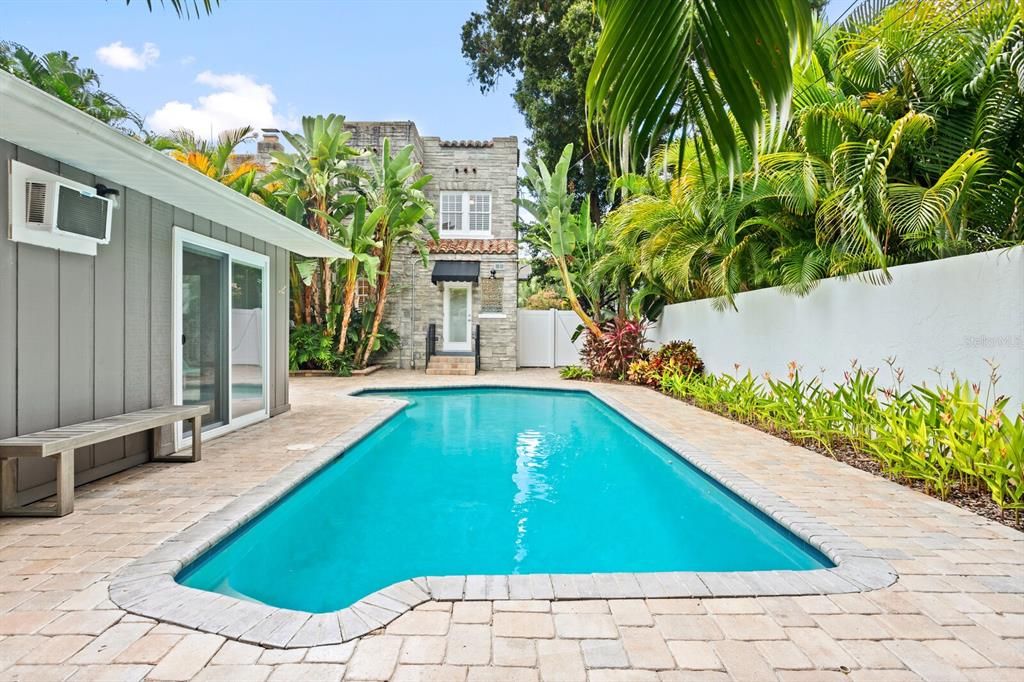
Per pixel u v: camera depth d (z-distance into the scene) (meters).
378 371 17.06
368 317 16.28
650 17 1.43
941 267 5.41
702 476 5.60
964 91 5.86
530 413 10.70
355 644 2.41
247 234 7.91
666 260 10.66
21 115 3.57
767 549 4.21
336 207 15.06
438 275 16.97
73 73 12.84
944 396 4.84
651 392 12.12
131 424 4.63
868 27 6.54
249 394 8.12
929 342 5.56
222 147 13.80
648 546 4.32
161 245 5.90
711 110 1.45
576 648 2.39
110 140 4.10
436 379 14.73
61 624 2.54
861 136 6.60
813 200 6.94
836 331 7.08
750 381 8.20
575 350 19.52
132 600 2.75
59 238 4.48
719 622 2.62
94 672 2.20
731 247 9.27
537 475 6.38
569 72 19.34
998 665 2.29
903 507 4.23
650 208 10.07
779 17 1.36
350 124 17.75
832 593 2.90
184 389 6.46
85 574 3.03
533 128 21.14
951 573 3.12
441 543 4.38
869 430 5.72
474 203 18.88
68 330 4.67
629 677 2.20
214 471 5.29
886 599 2.84
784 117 1.39
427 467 6.73
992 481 4.14
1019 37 5.35
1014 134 5.69
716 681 2.17
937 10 5.98
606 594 2.86
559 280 24.47
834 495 4.54
